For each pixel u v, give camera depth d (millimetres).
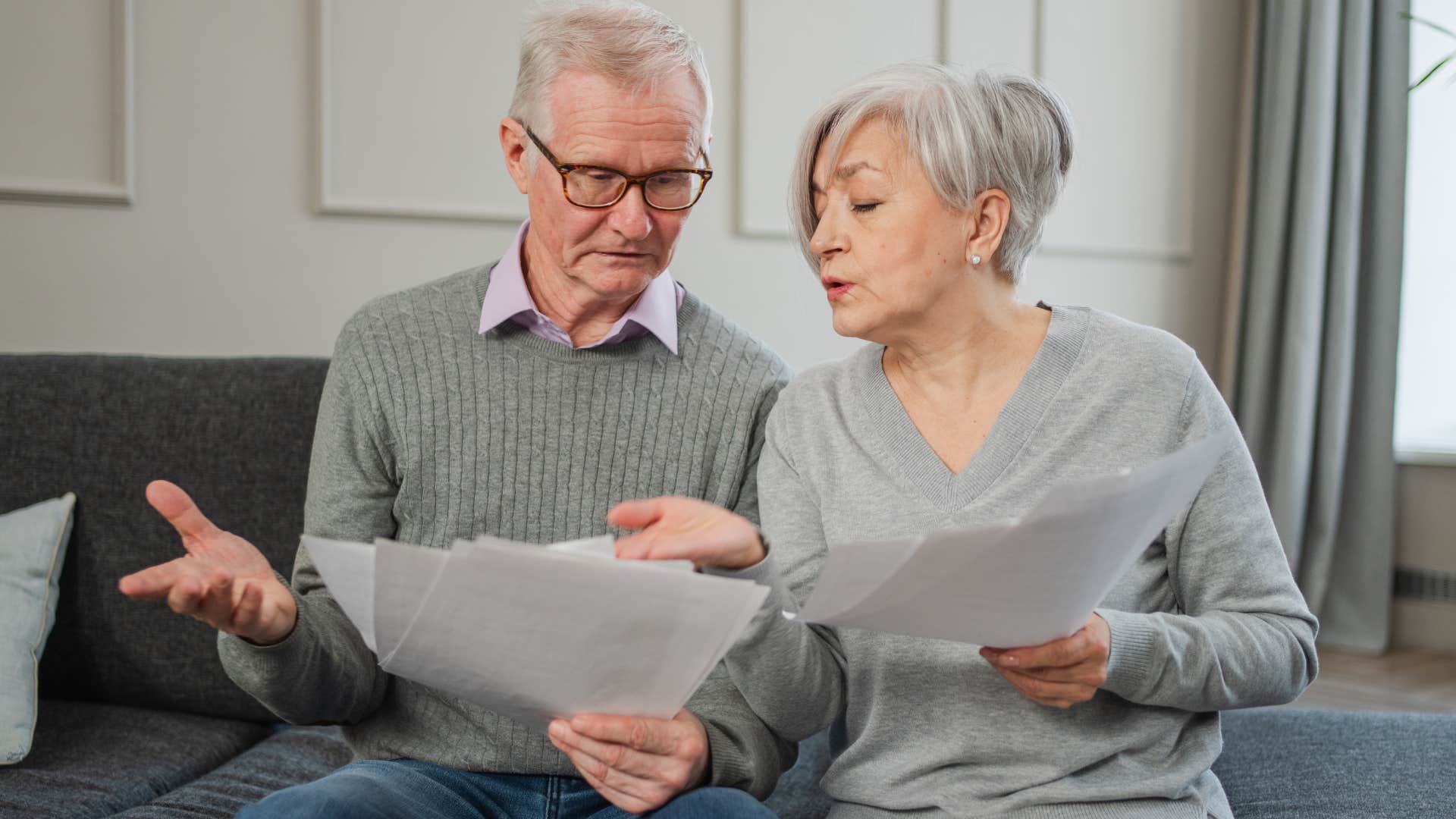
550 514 1396
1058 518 827
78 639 1817
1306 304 3760
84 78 2703
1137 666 1103
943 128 1155
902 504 1244
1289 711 1678
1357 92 3715
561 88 1261
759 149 3422
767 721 1267
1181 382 1237
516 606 874
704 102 1317
